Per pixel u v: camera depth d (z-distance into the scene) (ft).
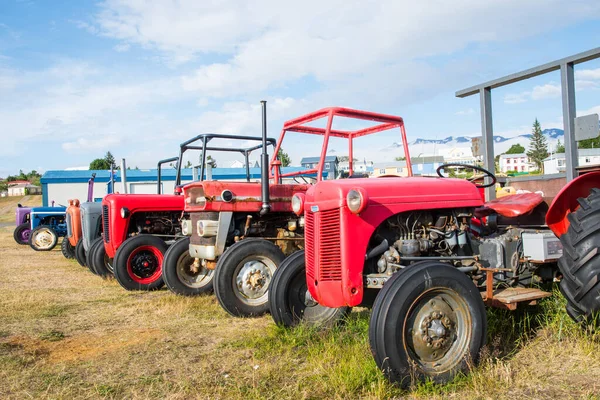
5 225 83.76
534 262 12.19
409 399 8.93
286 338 12.49
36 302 18.81
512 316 12.41
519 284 12.35
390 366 9.01
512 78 15.17
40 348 12.88
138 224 23.57
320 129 17.62
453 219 11.42
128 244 21.58
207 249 17.57
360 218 10.14
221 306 15.81
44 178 71.41
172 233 24.02
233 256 15.67
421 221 11.18
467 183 11.67
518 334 11.93
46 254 38.34
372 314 9.26
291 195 18.22
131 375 10.75
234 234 17.90
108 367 11.32
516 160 258.98
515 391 9.06
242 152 23.22
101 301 19.12
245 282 15.83
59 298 19.84
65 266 30.73
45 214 42.45
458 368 9.46
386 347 9.00
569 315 11.13
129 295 20.49
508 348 11.12
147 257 21.94
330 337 12.40
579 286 10.29
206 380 10.21
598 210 10.36
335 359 10.87
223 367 11.02
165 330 14.39
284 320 13.17
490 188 16.08
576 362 10.31
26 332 14.51
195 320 15.55
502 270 11.46
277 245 17.78
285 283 13.23
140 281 21.68
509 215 12.28
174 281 19.45
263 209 16.85
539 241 11.91
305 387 9.62
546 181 15.89
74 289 22.12
